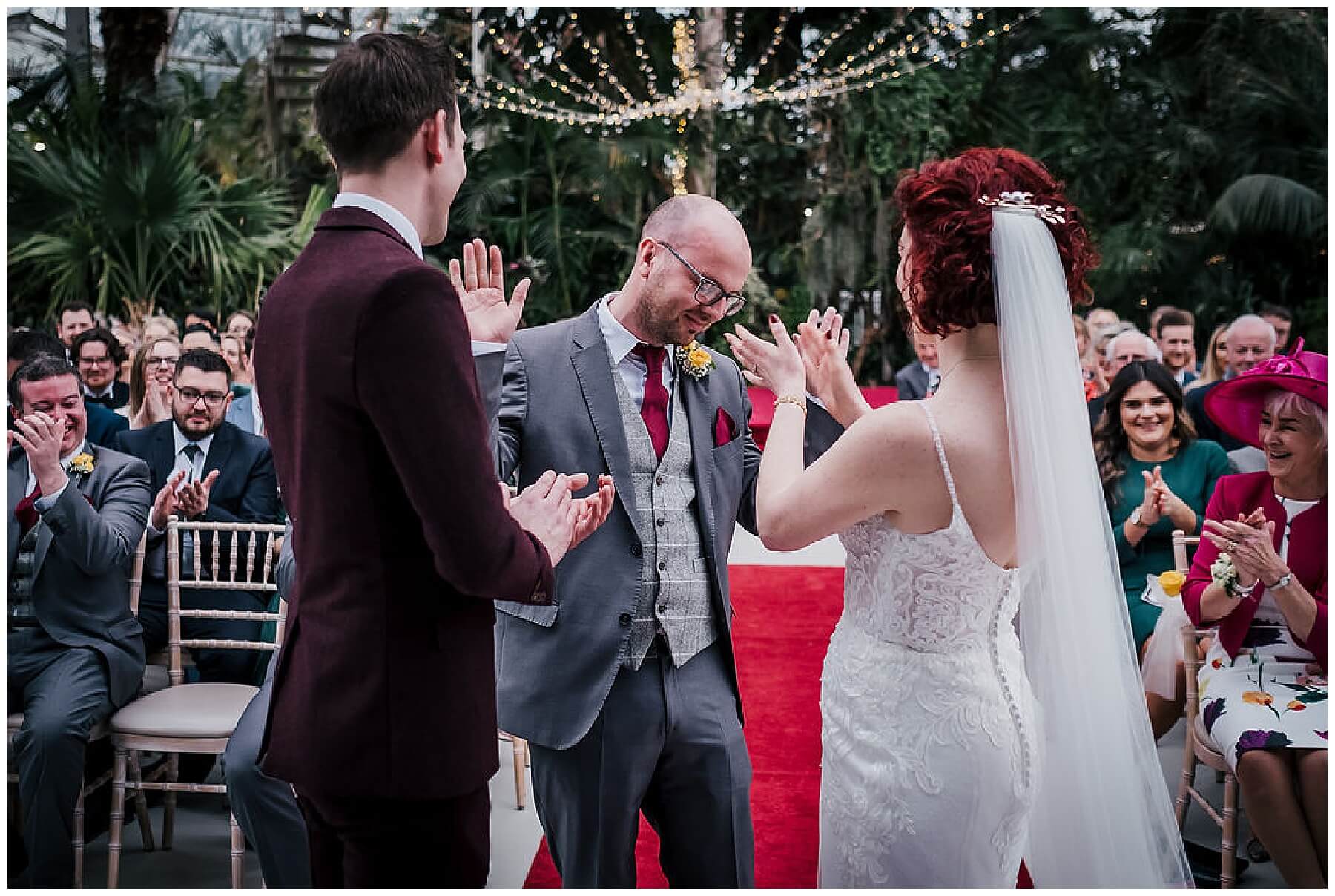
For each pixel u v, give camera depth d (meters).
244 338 5.99
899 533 1.74
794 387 1.92
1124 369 3.79
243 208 9.88
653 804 2.15
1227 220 10.89
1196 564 2.96
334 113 1.59
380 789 1.54
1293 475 2.84
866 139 12.00
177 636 3.17
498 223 11.59
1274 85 11.37
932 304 1.71
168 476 3.78
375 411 1.47
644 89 12.08
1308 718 2.62
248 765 2.53
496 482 1.51
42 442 2.84
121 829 2.81
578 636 2.04
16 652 2.89
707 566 2.13
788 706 3.95
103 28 11.02
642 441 2.09
